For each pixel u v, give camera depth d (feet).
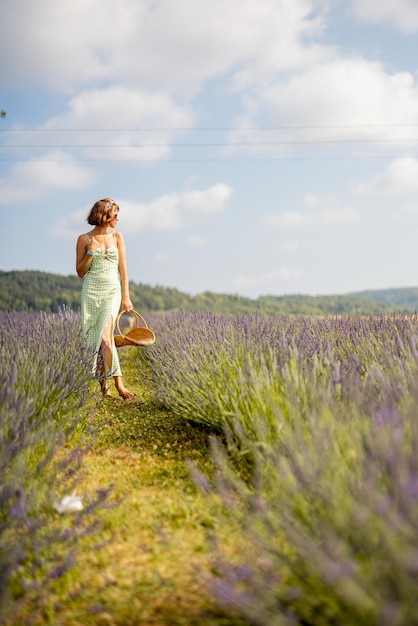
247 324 22.20
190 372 16.17
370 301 482.69
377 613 4.96
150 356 25.18
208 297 452.35
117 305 18.93
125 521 9.01
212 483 10.50
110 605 6.79
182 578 7.29
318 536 6.03
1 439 9.18
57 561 7.68
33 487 9.06
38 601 6.73
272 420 10.63
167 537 8.40
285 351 14.33
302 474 6.60
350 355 14.20
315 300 472.03
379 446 6.64
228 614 6.44
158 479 11.18
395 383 10.41
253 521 7.25
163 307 440.86
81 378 16.30
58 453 12.65
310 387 10.46
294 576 6.15
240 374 12.75
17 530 7.79
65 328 24.44
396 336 16.03
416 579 4.94
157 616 6.55
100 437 14.28
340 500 6.08
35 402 12.82
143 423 15.65
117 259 18.99
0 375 12.12
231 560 7.43
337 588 5.24
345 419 8.89
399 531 5.11
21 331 21.08
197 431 14.61
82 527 8.75
